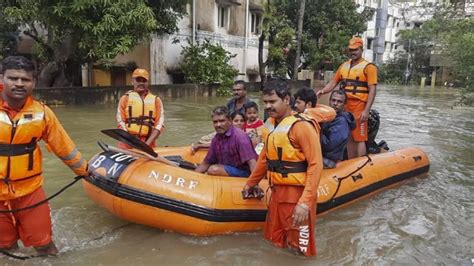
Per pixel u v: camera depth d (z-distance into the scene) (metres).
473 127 11.40
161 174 4.08
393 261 3.70
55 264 3.45
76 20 11.09
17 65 3.00
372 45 39.88
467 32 16.67
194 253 3.72
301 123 3.39
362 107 5.89
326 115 4.23
